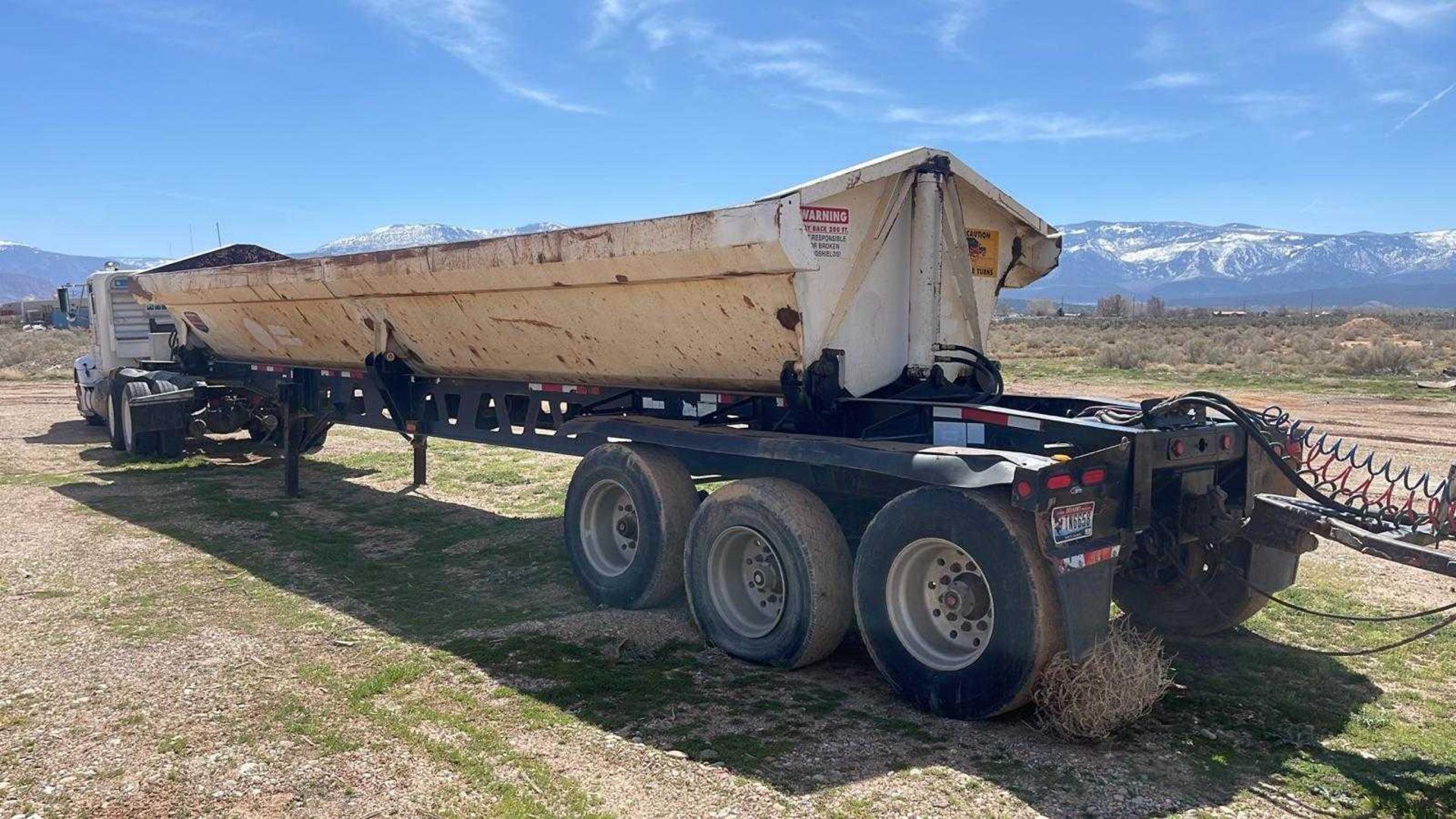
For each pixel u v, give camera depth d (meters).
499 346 8.05
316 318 9.84
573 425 7.30
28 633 6.20
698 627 6.01
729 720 4.80
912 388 6.15
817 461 5.49
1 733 4.67
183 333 13.18
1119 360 28.95
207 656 5.78
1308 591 6.95
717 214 5.55
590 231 6.32
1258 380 24.44
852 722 4.77
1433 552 4.21
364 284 8.60
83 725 4.76
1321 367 27.66
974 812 3.84
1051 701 4.55
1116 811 3.85
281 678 5.41
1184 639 6.03
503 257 7.02
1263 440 5.20
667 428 6.58
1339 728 4.68
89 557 8.20
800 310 5.68
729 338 6.20
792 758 4.35
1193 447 5.09
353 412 10.68
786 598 5.47
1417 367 26.88
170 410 13.52
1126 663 4.56
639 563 6.56
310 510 10.23
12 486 11.66
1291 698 5.05
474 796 4.04
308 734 4.65
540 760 4.37
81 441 16.03
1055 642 4.47
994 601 4.56
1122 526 4.79
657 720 4.80
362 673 5.48
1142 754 4.38
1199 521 5.12
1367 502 5.23
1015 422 5.27
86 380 17.16
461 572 7.76
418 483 11.56
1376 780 4.13
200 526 9.37
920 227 6.11
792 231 5.34
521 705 5.00
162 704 5.03
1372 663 5.59
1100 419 5.45
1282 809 3.88
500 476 12.11
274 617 6.55
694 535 5.98
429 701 5.08
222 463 13.63
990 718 4.74
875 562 5.06
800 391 5.91
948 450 4.94
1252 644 5.92
